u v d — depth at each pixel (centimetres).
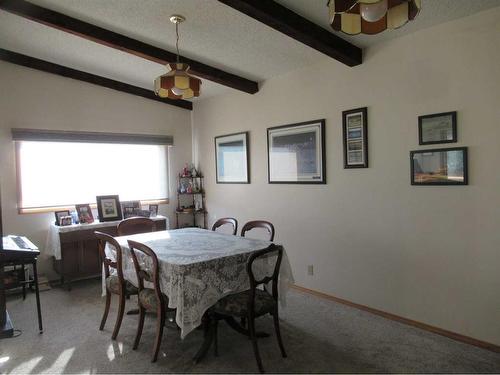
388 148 316
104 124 486
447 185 279
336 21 184
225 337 292
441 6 253
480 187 262
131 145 512
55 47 390
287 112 409
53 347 278
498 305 257
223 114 502
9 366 251
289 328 306
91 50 395
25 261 292
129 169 512
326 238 373
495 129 254
